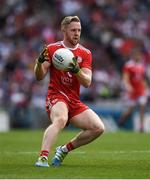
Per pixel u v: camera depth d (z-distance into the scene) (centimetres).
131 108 5969
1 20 8706
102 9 8775
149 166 2556
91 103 6944
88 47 8206
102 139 4422
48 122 6625
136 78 5784
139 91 5797
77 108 2548
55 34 8256
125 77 5812
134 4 8988
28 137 4691
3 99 7056
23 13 8706
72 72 2453
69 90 2544
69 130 6500
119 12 8794
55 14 8681
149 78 7650
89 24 8512
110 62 8025
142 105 5797
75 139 2566
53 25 8469
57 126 2458
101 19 8625
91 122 2528
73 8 8719
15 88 7088
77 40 2561
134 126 6512
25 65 7612
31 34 8319
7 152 3362
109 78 7606
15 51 7938
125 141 4225
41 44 8025
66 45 2570
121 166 2553
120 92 7375
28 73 7400
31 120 6619
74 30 2538
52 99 2539
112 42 8312
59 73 2538
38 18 8581
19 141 4294
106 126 6606
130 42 8306
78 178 2111
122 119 6081
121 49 8212
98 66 7881
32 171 2319
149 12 8975
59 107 2500
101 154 3184
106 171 2347
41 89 7031
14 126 6606
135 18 8794
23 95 6994
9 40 8244
